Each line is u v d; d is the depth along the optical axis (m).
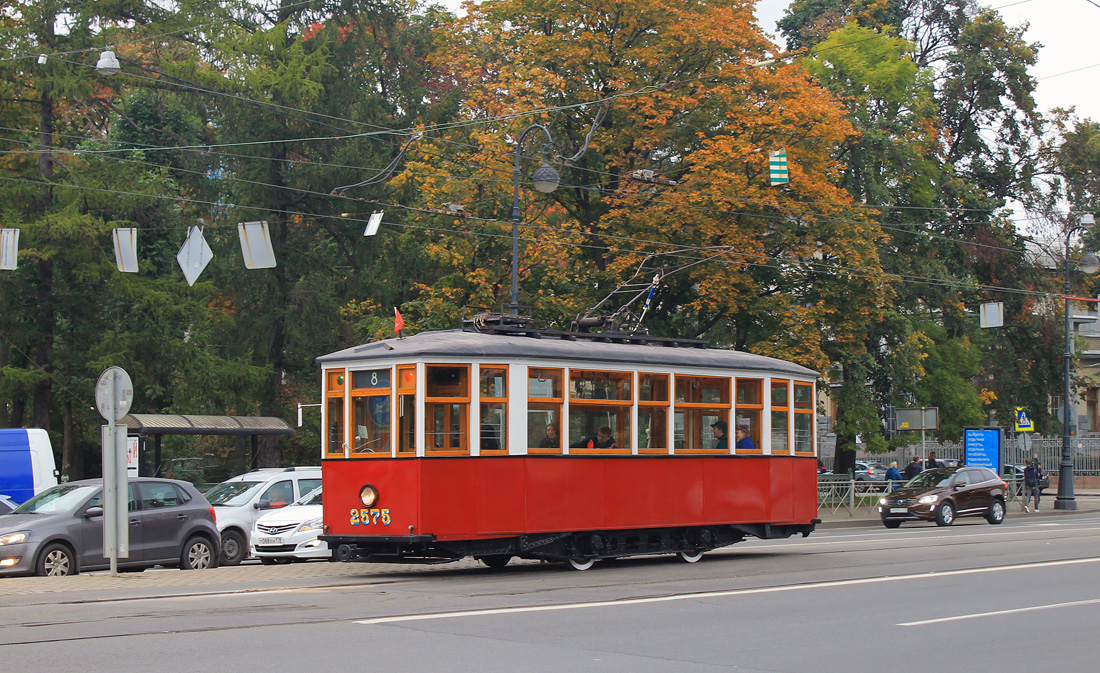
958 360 41.38
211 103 33.50
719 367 18.69
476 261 30.56
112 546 15.59
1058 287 44.06
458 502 15.41
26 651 9.08
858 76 38.03
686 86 32.41
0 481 20.91
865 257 32.53
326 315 34.22
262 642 9.60
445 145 31.58
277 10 36.16
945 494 30.97
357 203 34.38
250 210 33.72
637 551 17.38
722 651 9.55
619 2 31.27
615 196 32.72
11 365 30.80
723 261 30.73
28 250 27.83
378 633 10.16
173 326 32.69
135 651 9.10
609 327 23.58
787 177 30.09
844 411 36.88
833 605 12.55
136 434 26.34
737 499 18.80
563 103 32.22
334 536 15.95
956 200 40.75
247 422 28.39
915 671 8.78
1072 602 12.96
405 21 41.59
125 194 29.30
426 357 15.34
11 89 29.92
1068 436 39.56
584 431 16.80
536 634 10.23
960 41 43.00
